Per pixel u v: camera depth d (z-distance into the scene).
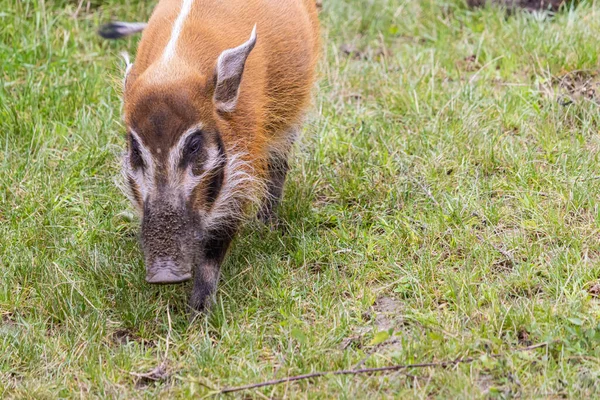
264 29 8.00
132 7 11.99
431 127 9.73
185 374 6.82
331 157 9.60
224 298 7.77
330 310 7.39
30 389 6.61
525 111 9.83
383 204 8.70
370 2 12.69
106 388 6.66
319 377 6.58
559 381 6.32
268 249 8.31
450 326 6.97
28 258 8.09
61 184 9.12
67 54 10.99
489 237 8.05
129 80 7.41
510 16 12.16
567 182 8.54
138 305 7.55
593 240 7.86
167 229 6.78
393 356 6.69
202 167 7.04
